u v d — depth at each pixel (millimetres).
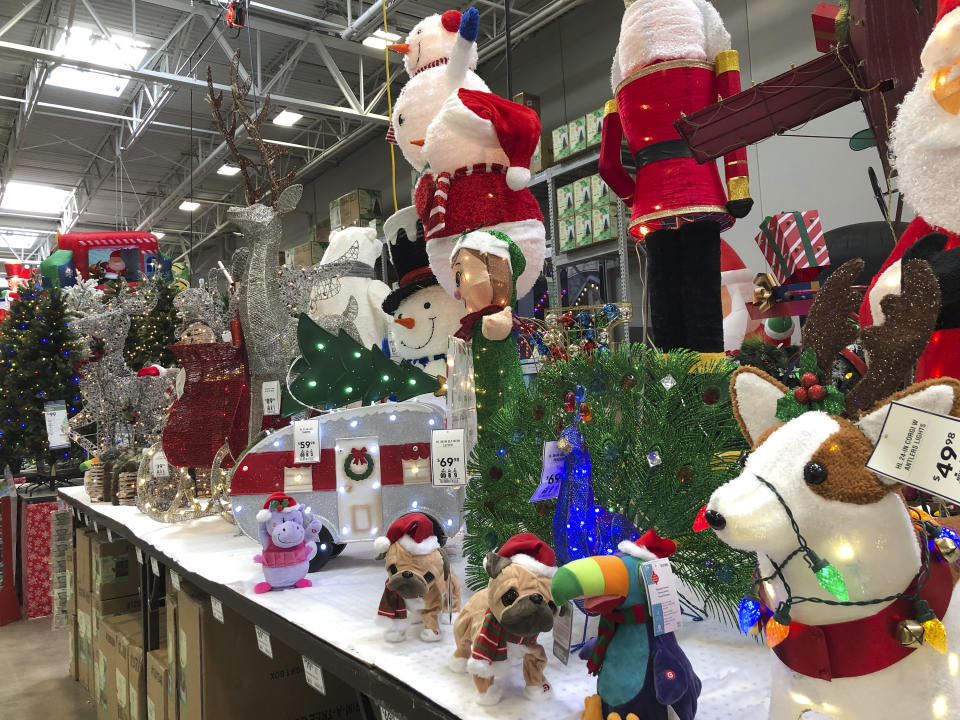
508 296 1774
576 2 5391
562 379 1302
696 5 2006
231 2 5523
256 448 1982
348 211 7559
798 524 712
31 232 12594
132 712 2572
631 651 907
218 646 1958
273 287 2582
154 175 10484
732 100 1768
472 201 2021
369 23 5992
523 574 1014
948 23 1029
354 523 1933
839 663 740
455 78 2182
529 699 1049
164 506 2674
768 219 2650
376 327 3039
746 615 813
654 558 917
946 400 648
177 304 2822
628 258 4875
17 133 8406
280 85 7430
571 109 6145
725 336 2598
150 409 3342
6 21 6547
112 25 6711
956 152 1077
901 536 711
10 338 5098
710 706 1030
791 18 4297
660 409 1185
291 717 2033
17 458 5133
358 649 1288
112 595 3105
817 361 773
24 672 3535
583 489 1180
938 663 728
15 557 4715
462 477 1487
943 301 1035
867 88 1633
